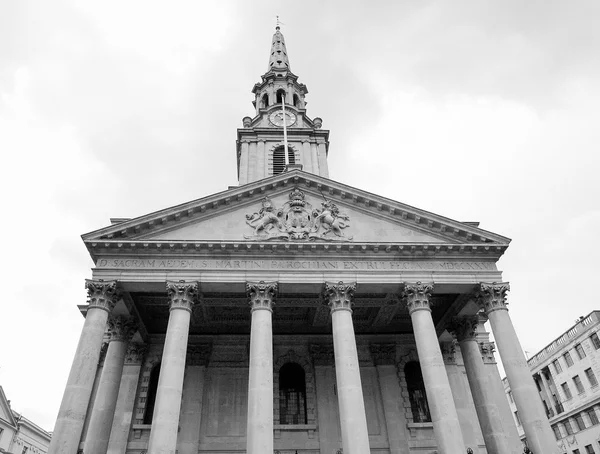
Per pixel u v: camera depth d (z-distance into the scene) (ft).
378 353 107.45
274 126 170.30
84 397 72.79
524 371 80.02
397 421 99.40
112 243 85.61
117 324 94.68
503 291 87.45
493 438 88.63
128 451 93.76
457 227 92.22
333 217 93.45
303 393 105.29
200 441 95.30
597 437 163.22
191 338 106.93
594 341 167.94
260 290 83.61
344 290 84.89
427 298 86.22
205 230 91.04
